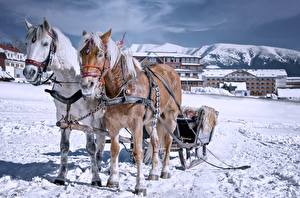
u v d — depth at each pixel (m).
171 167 9.84
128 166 9.46
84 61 6.32
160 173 8.88
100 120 7.51
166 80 8.70
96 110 6.91
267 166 10.41
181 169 9.71
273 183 8.02
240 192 7.16
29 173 8.49
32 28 7.03
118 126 6.99
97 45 6.30
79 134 16.67
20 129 16.47
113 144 7.14
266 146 15.62
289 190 7.34
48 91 7.42
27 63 6.82
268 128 25.02
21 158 10.29
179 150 9.65
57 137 15.23
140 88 7.11
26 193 6.53
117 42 6.92
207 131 10.62
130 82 6.88
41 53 6.88
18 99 32.91
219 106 40.22
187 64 101.12
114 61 6.62
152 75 7.96
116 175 7.28
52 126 17.73
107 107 6.87
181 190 7.29
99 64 6.34
